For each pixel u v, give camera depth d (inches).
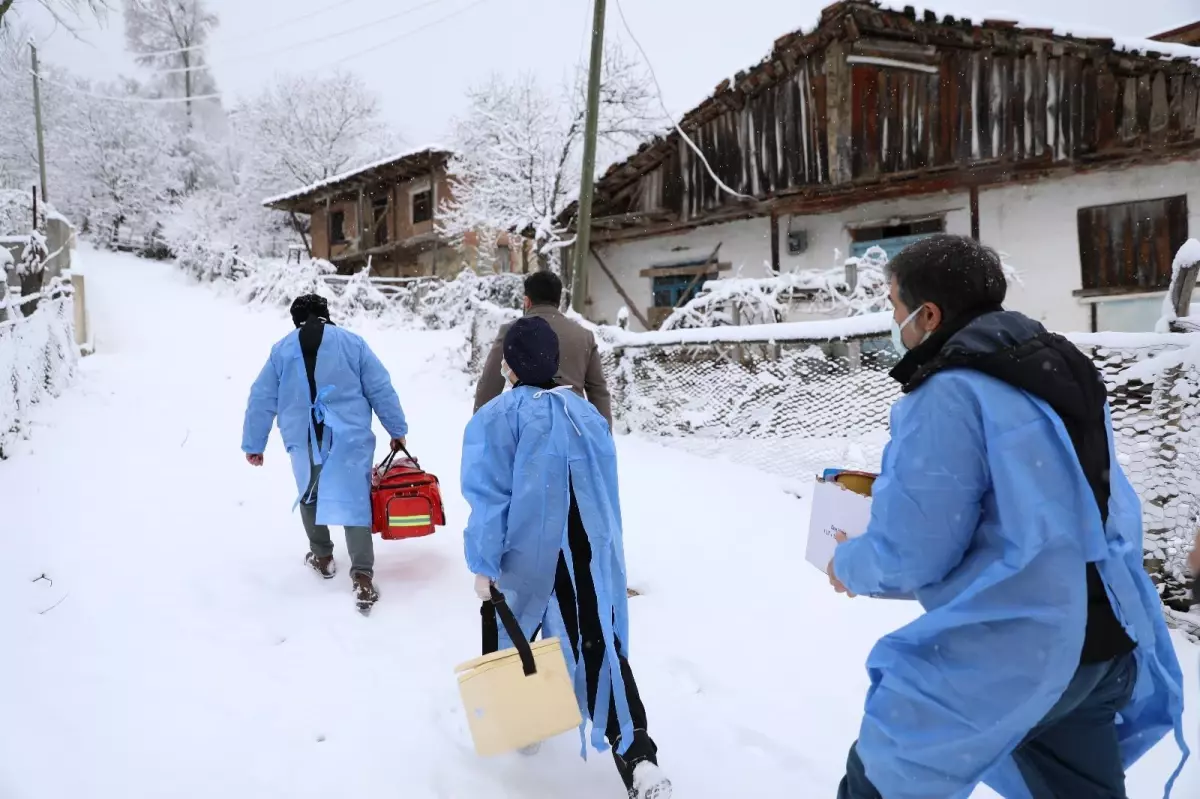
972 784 64.2
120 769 101.7
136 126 1519.4
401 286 888.9
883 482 67.7
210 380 363.6
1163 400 152.9
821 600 164.2
